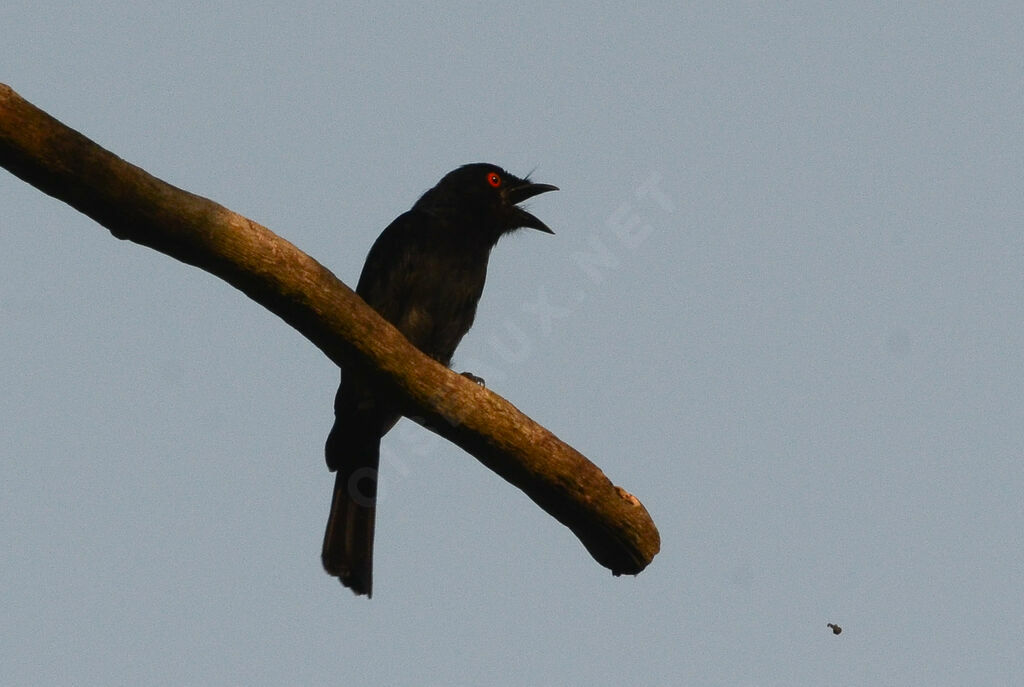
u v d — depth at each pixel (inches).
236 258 302.4
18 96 277.0
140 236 295.0
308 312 314.2
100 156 284.2
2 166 280.7
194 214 295.4
